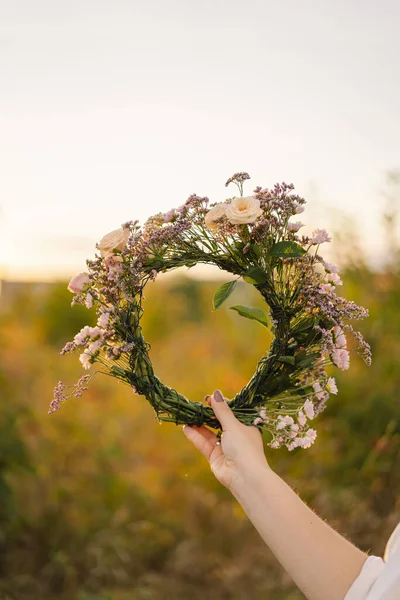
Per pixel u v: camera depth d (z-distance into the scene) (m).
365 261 4.31
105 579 3.20
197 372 4.80
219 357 4.96
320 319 1.60
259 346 4.68
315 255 1.61
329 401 4.04
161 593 3.10
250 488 1.37
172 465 4.03
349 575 1.24
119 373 1.60
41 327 5.75
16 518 3.32
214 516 3.58
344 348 1.59
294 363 1.59
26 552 3.33
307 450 3.94
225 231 1.54
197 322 6.04
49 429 3.92
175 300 6.31
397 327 4.09
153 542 3.38
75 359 4.84
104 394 4.54
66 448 3.81
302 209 1.57
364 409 3.88
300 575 1.27
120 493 3.68
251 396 1.61
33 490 3.50
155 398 1.59
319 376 1.63
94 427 4.03
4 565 3.27
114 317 1.58
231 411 1.52
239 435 1.45
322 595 1.24
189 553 3.30
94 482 3.67
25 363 4.37
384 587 1.13
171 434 4.21
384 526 3.41
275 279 1.64
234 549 3.38
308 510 1.33
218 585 3.14
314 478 3.81
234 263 1.63
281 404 1.63
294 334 1.62
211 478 3.91
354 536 3.41
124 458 3.97
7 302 5.14
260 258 1.60
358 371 4.11
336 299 1.61
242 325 4.95
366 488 3.68
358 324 4.16
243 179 1.59
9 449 3.48
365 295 4.23
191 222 1.58
